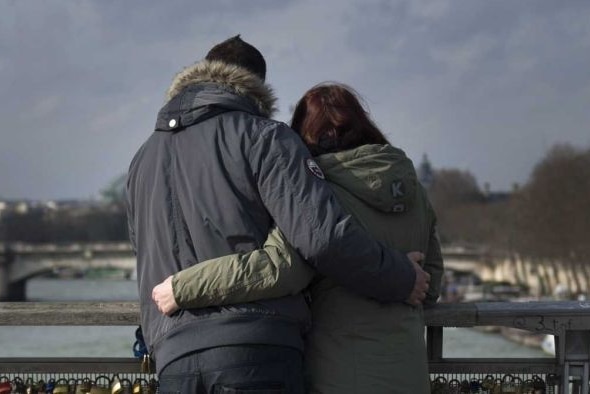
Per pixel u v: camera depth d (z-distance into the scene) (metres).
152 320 4.17
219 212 4.12
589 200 101.06
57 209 188.38
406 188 4.34
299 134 4.55
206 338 4.01
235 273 4.01
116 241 181.50
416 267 4.23
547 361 5.00
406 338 4.28
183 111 4.30
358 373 4.22
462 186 171.00
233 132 4.20
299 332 4.15
